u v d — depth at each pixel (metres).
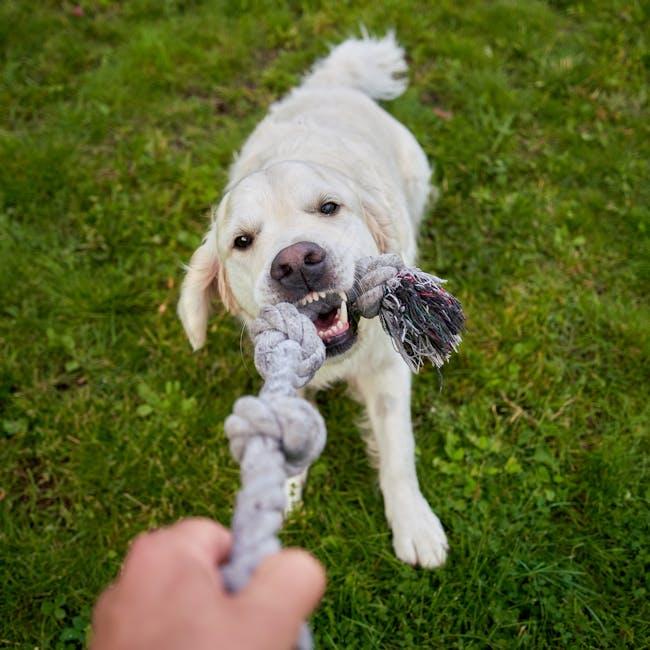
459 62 1.49
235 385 1.09
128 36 1.60
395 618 0.86
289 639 0.27
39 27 1.60
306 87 1.34
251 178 0.84
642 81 1.45
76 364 1.10
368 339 0.85
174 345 1.13
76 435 1.04
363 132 1.12
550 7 1.63
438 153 1.35
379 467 0.97
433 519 0.92
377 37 1.57
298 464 0.39
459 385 1.06
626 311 1.12
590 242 1.22
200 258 0.92
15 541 0.94
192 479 0.99
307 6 1.64
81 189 1.31
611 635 0.83
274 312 0.59
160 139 1.39
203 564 0.29
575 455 0.99
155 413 1.06
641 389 1.04
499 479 0.97
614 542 0.90
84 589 0.90
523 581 0.88
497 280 1.17
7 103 1.47
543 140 1.38
